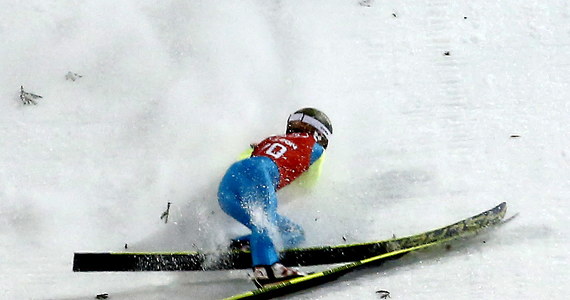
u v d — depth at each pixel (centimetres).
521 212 1800
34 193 1764
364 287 1616
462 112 2042
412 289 1619
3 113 1931
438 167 1905
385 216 1784
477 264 1678
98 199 1767
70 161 1845
